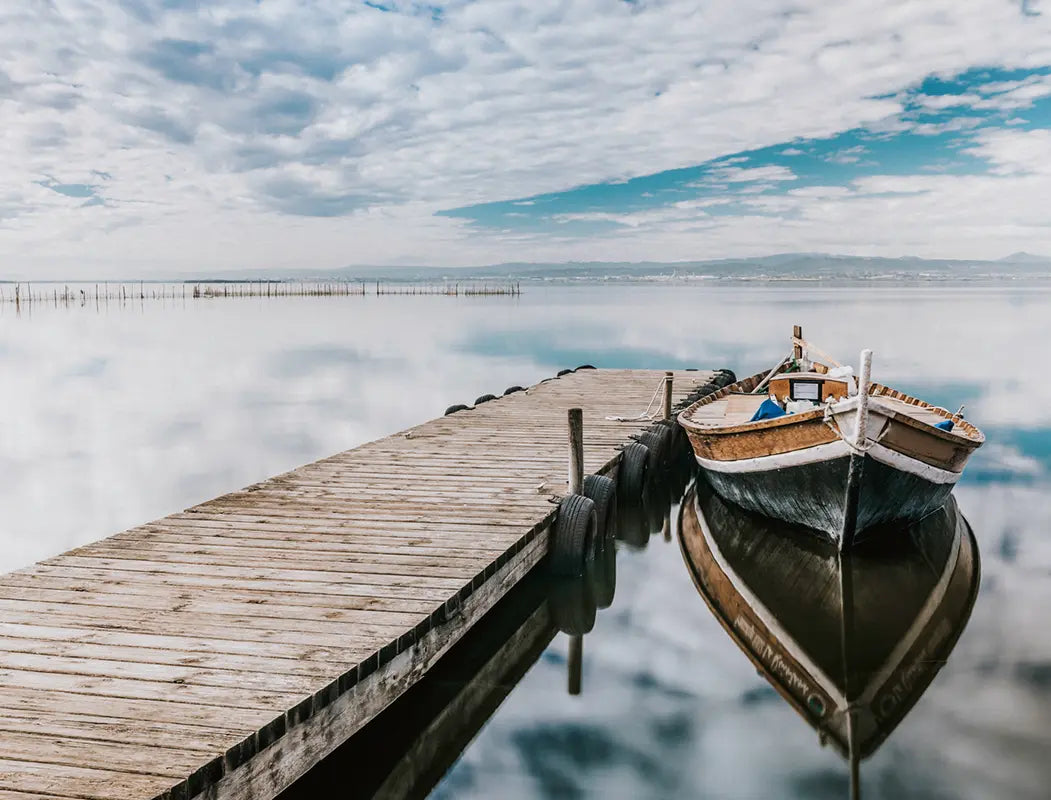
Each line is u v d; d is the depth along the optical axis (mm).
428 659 5605
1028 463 15594
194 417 20625
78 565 6586
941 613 8305
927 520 11320
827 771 5473
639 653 7520
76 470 15016
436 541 7305
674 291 163250
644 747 5812
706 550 10773
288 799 5176
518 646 7684
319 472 10109
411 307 90500
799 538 10250
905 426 8836
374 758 5719
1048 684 6711
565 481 9633
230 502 8648
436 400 23797
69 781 3588
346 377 29000
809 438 9086
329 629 5336
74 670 4688
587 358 36344
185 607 5695
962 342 42719
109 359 34000
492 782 5418
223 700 4344
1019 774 5406
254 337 46500
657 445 13008
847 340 44406
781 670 7109
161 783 3578
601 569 9359
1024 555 10148
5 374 28625
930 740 5855
